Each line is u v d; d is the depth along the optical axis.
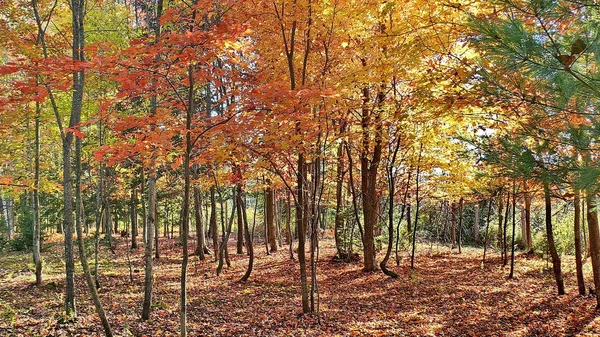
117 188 17.83
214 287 12.14
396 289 11.97
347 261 16.94
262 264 17.03
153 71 5.32
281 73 9.44
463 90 4.74
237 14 6.95
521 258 18.83
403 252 21.66
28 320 7.55
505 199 16.28
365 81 7.70
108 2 10.88
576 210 10.35
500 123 5.67
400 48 5.60
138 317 8.23
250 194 22.77
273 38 8.68
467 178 12.91
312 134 7.98
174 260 18.62
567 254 19.53
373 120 11.37
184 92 8.74
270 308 9.51
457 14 5.30
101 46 5.18
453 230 25.67
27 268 14.59
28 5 8.92
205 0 5.54
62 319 7.53
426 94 5.23
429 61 6.03
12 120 9.50
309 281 13.05
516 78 3.66
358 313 9.23
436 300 10.61
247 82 8.12
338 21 7.81
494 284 12.70
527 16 3.47
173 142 7.05
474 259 18.91
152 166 8.05
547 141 3.49
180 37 4.82
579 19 3.25
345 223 17.55
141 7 11.59
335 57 9.32
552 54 3.05
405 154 14.53
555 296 10.59
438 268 16.22
